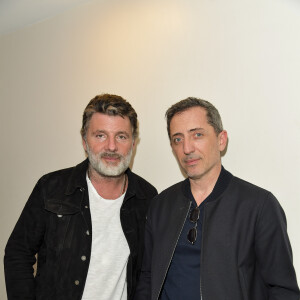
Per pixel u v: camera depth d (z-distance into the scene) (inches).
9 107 103.8
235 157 62.6
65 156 88.8
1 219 102.1
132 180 62.4
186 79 69.7
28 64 100.2
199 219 51.6
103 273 56.2
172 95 71.5
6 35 107.0
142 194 63.0
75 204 58.4
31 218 58.2
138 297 56.6
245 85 62.2
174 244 51.6
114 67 81.4
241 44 63.2
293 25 57.9
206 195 53.4
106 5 84.2
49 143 92.7
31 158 96.7
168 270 52.4
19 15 96.8
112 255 57.3
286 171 57.2
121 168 56.9
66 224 57.7
